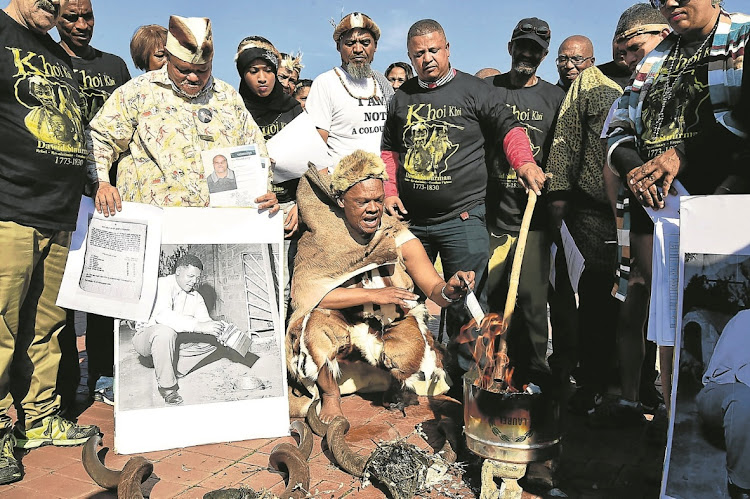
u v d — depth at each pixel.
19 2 2.80
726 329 2.08
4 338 2.90
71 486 2.80
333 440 2.95
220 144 3.44
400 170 4.04
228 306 3.31
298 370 3.41
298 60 5.89
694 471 2.12
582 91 3.51
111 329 4.02
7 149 2.79
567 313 4.14
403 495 2.60
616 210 3.00
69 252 3.15
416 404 3.85
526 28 3.94
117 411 3.11
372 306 3.58
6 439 2.89
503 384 2.80
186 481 2.80
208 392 3.23
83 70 3.85
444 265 4.07
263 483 2.78
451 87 3.90
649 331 2.37
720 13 2.38
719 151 2.35
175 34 3.18
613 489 2.77
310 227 3.58
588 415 3.56
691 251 2.14
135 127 3.35
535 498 2.67
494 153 4.07
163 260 3.22
